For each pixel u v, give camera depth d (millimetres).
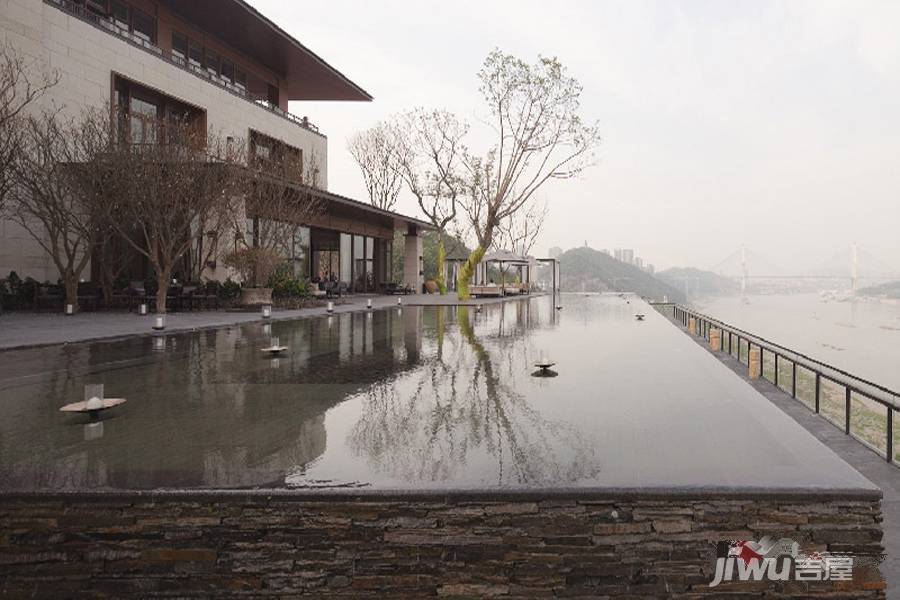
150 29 25031
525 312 19156
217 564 2902
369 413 4766
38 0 18609
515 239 53188
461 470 3234
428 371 7023
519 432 4086
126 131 17578
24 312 17234
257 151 29734
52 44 19109
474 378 6492
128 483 3051
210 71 27984
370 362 7832
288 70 34000
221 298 19109
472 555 2877
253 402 5254
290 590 2906
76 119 19656
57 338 10297
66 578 2934
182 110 25297
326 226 28422
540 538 2873
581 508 2875
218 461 3465
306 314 17391
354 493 2883
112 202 16688
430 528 2881
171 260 16891
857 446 5629
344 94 38625
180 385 6125
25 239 18969
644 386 5926
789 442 3760
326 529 2893
